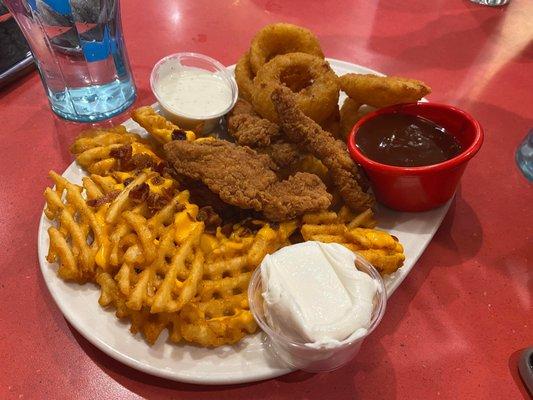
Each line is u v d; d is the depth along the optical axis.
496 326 0.24
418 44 0.42
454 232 0.28
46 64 0.33
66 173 0.29
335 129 0.31
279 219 0.25
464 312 0.24
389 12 0.46
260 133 0.28
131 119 0.32
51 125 0.35
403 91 0.27
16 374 0.23
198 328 0.21
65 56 0.32
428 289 0.25
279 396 0.22
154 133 0.29
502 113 0.35
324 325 0.19
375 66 0.40
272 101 0.28
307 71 0.31
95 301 0.23
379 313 0.20
